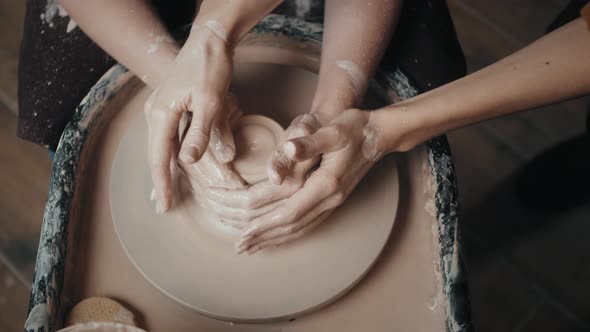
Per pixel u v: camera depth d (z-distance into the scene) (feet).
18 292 5.43
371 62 3.20
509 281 5.62
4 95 6.45
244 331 2.70
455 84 2.96
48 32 3.84
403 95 3.40
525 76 2.87
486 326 5.41
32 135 3.61
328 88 3.03
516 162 6.26
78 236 2.92
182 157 2.49
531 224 5.90
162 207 2.80
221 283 2.75
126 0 3.32
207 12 2.91
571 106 6.53
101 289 2.79
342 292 2.73
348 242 2.87
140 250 2.81
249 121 2.96
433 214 3.04
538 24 7.02
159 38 3.25
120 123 3.31
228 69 2.81
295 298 2.70
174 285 2.72
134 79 3.39
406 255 2.93
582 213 5.92
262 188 2.69
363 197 3.01
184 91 2.72
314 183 2.65
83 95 3.69
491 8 7.09
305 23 3.59
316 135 2.54
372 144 2.78
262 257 2.82
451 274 2.76
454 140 6.36
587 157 5.59
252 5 2.89
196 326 2.71
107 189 3.09
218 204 2.76
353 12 3.32
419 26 3.91
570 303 5.53
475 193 6.07
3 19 6.86
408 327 2.72
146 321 2.72
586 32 2.90
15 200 5.86
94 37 3.34
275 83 3.34
